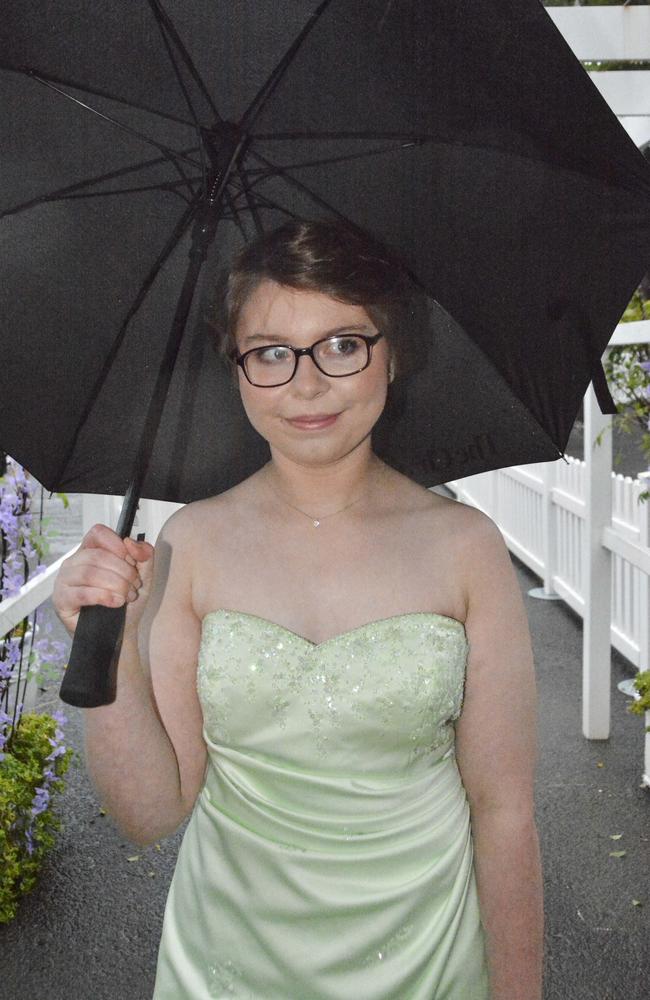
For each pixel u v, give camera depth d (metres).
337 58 1.58
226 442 1.90
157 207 1.73
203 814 1.66
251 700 1.57
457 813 1.65
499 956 1.63
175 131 1.67
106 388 1.81
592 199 1.68
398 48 1.55
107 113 1.66
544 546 8.41
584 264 1.72
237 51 1.59
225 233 1.76
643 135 4.73
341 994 1.57
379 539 1.64
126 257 1.75
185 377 1.83
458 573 1.63
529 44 1.52
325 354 1.52
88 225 1.73
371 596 1.61
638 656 6.23
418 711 1.57
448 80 1.57
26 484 4.09
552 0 4.12
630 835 4.36
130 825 1.60
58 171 1.70
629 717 5.74
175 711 1.63
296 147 1.66
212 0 1.56
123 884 4.05
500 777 1.63
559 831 4.42
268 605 1.61
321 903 1.57
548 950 3.54
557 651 7.01
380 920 1.58
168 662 1.63
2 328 1.75
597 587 5.33
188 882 1.67
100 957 3.56
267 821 1.60
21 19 1.61
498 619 1.63
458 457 1.93
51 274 1.74
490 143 1.62
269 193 1.71
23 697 4.35
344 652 1.57
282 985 1.59
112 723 1.50
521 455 1.92
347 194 1.68
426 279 1.68
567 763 5.14
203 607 1.64
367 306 1.53
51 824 4.21
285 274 1.48
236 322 1.57
